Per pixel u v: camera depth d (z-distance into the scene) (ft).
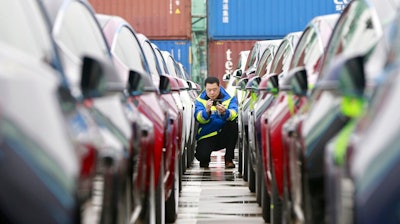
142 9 122.93
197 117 73.41
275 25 124.77
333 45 28.14
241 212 46.37
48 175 13.56
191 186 60.64
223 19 124.77
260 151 43.14
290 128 26.14
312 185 22.07
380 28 23.98
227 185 61.16
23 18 17.88
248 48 125.18
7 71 13.92
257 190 48.19
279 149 30.55
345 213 15.67
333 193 17.44
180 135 49.85
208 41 125.39
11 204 13.21
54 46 18.81
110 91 21.07
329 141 21.07
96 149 17.02
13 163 13.17
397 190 12.96
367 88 17.85
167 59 73.15
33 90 14.25
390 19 23.65
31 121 13.73
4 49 15.31
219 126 74.43
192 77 124.47
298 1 124.06
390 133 13.61
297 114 26.58
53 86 15.33
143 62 40.32
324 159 21.16
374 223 13.43
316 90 24.85
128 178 21.61
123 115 23.00
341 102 20.31
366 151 14.21
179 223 42.14
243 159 64.08
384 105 14.55
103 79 18.95
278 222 32.63
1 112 13.16
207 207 48.65
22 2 18.35
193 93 88.84
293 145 25.04
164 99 41.45
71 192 13.94
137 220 24.32
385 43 22.26
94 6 122.72
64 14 22.79
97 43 27.48
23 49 16.76
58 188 13.69
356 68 17.43
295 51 39.58
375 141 14.01
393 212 13.12
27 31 17.63
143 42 47.98
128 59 35.96
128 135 22.29
